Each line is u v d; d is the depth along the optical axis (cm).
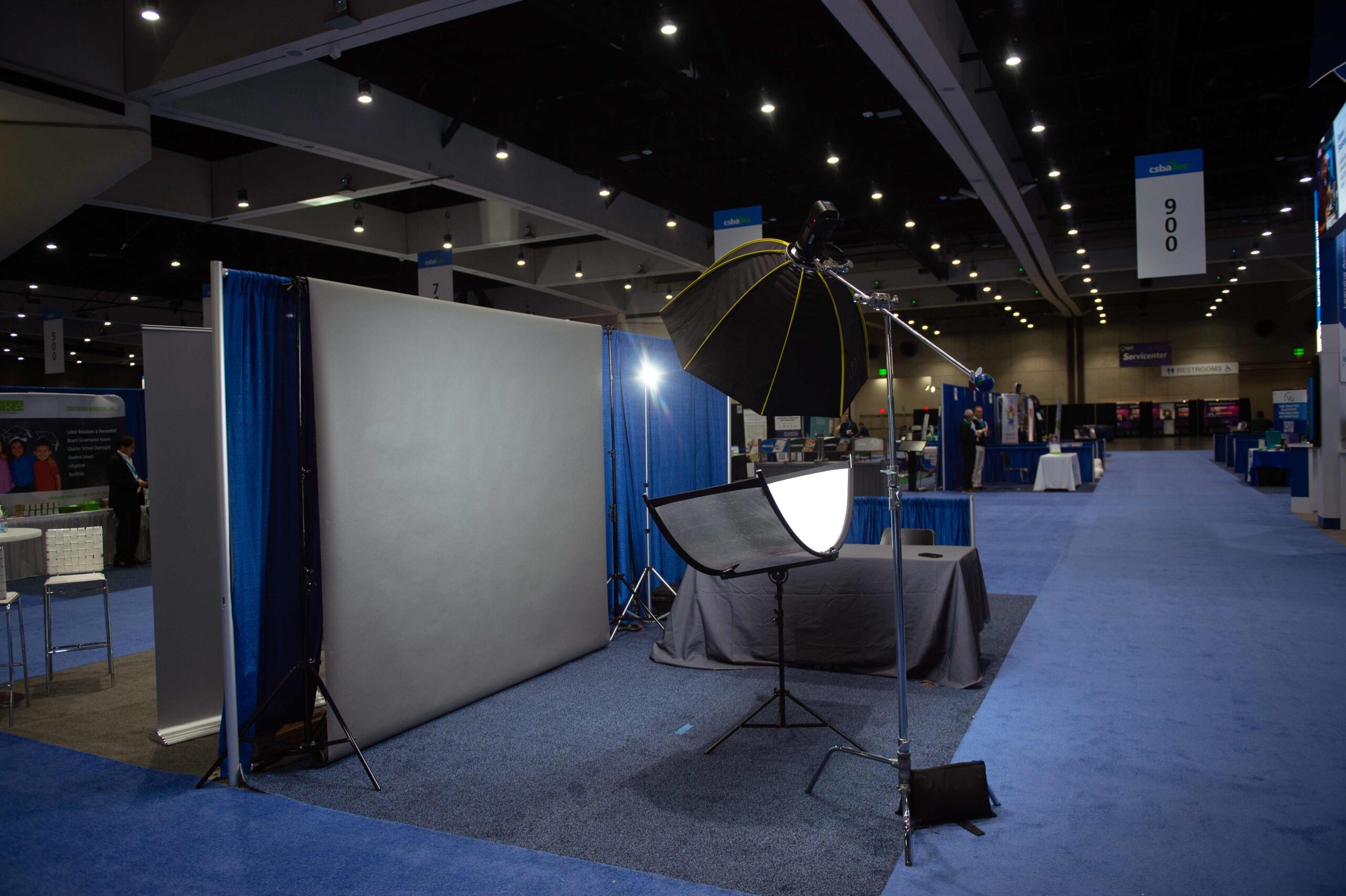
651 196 1267
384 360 297
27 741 309
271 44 551
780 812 228
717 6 669
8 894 196
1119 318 2420
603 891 189
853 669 359
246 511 275
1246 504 965
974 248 1683
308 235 1133
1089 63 884
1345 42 474
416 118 846
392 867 204
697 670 374
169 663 309
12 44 556
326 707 298
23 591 648
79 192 629
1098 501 1055
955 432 1305
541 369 375
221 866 208
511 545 354
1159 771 246
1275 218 1498
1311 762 248
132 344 1997
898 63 656
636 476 487
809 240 202
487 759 276
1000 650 385
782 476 259
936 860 199
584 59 805
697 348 211
